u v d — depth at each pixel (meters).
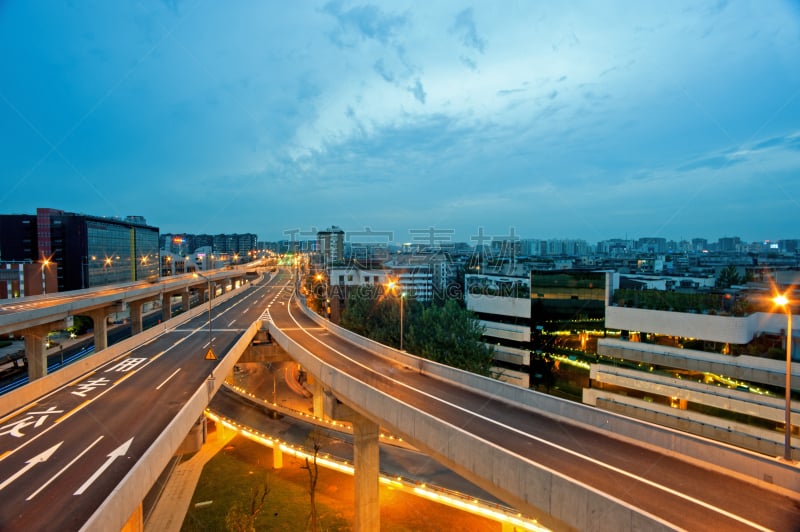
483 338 61.91
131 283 88.00
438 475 37.19
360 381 29.66
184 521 37.00
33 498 17.39
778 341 39.19
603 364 48.00
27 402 28.39
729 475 17.53
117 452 21.28
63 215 106.94
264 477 44.16
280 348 59.56
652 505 15.50
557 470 18.03
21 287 84.50
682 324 42.53
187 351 44.12
